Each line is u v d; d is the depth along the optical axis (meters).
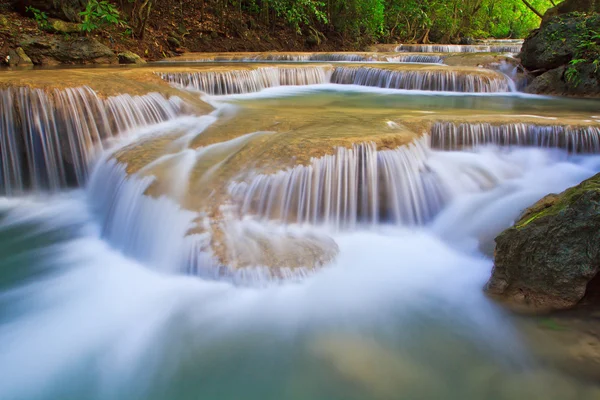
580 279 2.73
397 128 5.03
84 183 5.22
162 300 3.25
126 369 2.69
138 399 2.49
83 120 5.13
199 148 4.78
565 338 2.71
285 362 2.71
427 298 3.29
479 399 2.40
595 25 9.12
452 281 3.51
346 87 10.12
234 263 3.33
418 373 2.61
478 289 3.35
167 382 2.60
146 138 5.27
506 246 3.05
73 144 5.09
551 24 9.84
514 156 5.16
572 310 2.84
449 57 11.91
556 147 5.14
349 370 2.66
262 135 4.91
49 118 4.95
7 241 4.12
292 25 17.14
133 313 3.14
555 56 9.49
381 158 4.32
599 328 2.70
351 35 19.22
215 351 2.81
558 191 4.58
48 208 4.85
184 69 8.35
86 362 2.74
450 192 4.58
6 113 4.84
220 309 3.15
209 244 3.43
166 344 2.87
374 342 2.86
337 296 3.30
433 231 4.34
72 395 2.52
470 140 5.21
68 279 3.54
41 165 5.07
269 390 2.53
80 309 3.19
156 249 3.68
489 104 7.58
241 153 4.43
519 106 7.33
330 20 18.69
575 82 8.92
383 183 4.34
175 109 6.25
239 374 2.64
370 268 3.68
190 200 3.81
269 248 3.53
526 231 2.91
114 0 13.05
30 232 4.31
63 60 10.30
